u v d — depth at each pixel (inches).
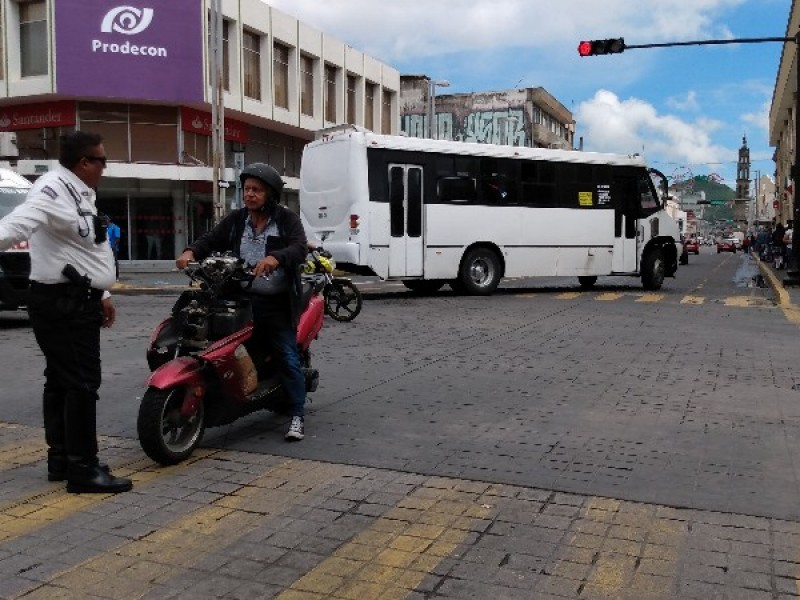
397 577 135.9
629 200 754.2
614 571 138.2
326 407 261.6
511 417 247.8
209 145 1311.5
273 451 211.9
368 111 1753.2
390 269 622.8
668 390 288.4
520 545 149.4
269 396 227.9
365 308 572.1
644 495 176.4
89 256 175.9
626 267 753.0
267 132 1469.0
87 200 175.2
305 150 648.4
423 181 639.1
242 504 171.6
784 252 1154.0
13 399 274.2
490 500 173.6
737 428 234.8
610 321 496.1
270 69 1376.7
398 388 291.1
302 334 243.1
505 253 683.4
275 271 217.3
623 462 200.8
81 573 137.3
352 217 607.8
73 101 1175.6
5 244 159.3
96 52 1153.4
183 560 142.9
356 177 606.5
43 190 167.2
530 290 761.6
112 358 353.4
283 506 170.2
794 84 1560.0
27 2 1161.4
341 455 207.8
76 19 1143.6
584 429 233.3
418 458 204.7
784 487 181.8
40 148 1206.3
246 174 213.2
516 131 2534.5
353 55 1654.8
